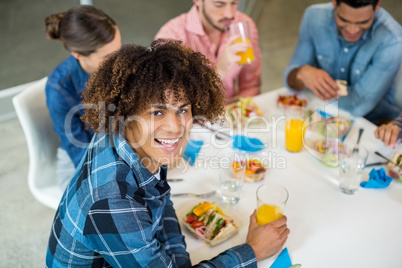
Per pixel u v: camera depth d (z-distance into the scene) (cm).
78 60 161
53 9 385
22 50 339
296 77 194
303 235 117
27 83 302
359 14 174
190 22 192
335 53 197
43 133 164
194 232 118
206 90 95
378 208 126
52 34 156
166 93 88
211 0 183
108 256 95
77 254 99
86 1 344
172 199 130
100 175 94
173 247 110
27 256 188
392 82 190
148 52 91
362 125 164
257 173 135
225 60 177
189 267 107
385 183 132
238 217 123
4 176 231
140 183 97
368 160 145
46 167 168
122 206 90
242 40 173
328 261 109
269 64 326
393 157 140
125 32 343
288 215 123
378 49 184
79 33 148
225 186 128
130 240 91
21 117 157
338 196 130
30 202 215
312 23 197
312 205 127
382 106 195
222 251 114
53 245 102
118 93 89
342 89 181
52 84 156
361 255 111
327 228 119
